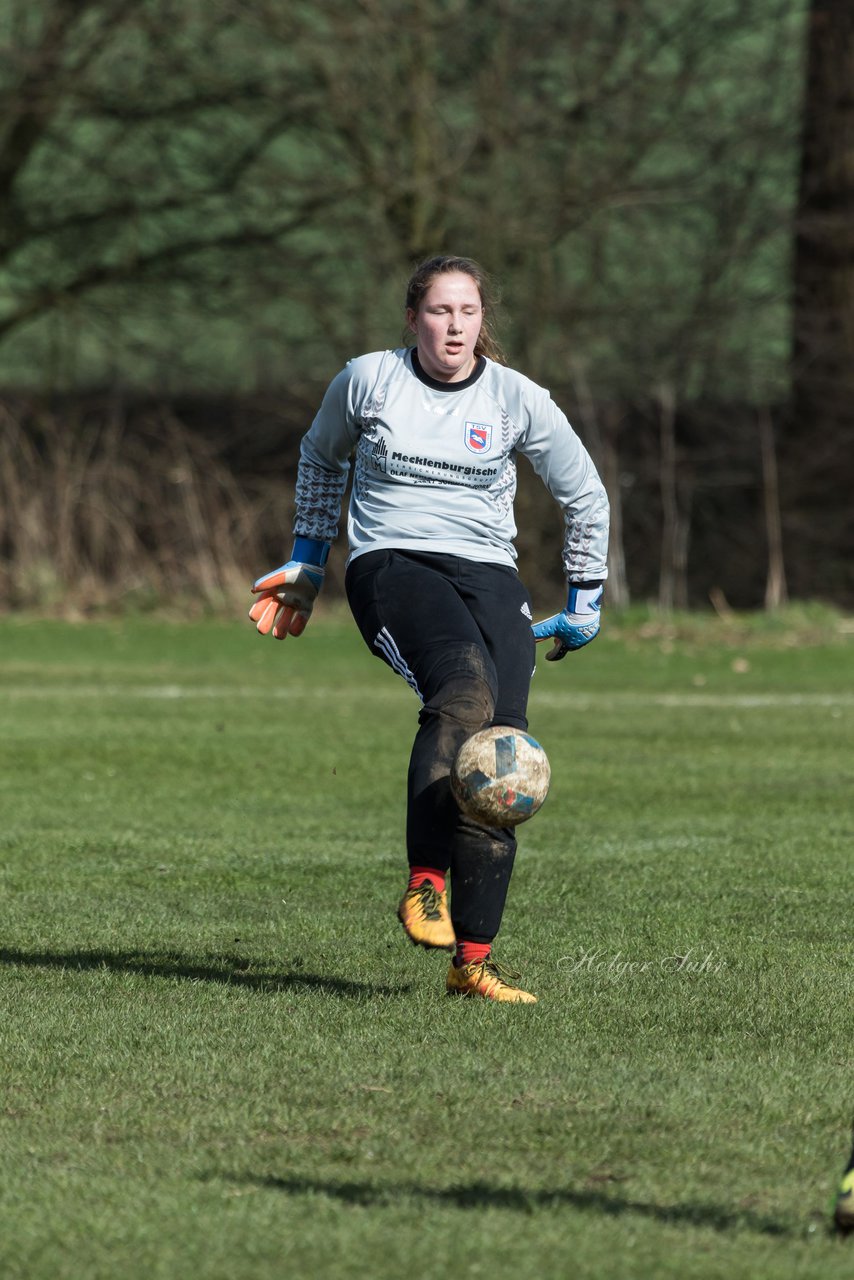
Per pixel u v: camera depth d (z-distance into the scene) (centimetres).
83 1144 1270
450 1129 1305
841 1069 1480
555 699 5059
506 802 1591
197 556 7306
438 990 1775
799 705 4934
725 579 7888
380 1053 1516
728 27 8094
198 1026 1612
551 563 7788
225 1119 1329
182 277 8631
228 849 2694
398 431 1734
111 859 2591
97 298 8775
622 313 8262
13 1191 1171
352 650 6353
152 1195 1163
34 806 3108
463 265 1739
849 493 8031
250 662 5988
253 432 8156
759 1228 1111
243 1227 1108
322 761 3731
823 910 2242
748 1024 1638
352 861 2600
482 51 7969
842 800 3244
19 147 8544
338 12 7725
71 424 7619
